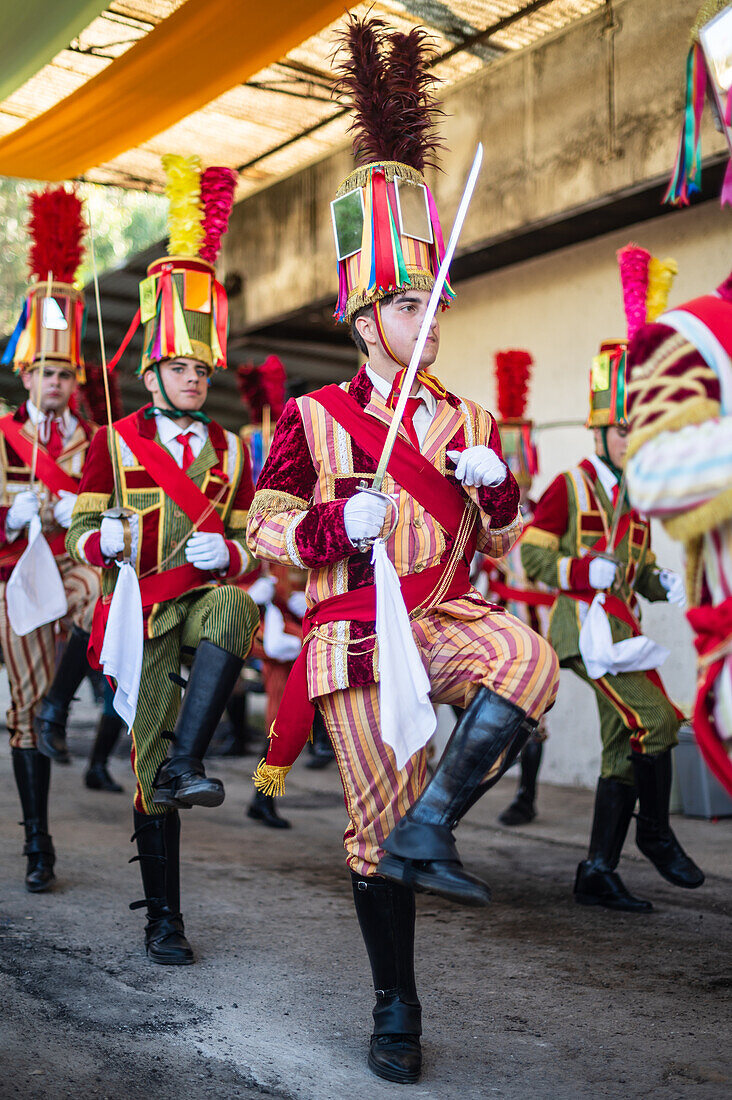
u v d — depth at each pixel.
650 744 3.53
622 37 5.63
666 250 6.02
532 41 6.12
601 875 3.67
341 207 2.38
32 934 3.17
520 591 5.25
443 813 2.03
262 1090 2.19
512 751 2.11
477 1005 2.71
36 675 3.72
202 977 2.86
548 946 3.21
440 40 6.16
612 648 3.59
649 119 5.49
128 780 6.09
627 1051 2.42
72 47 5.91
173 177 3.24
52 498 3.91
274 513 2.30
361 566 2.27
